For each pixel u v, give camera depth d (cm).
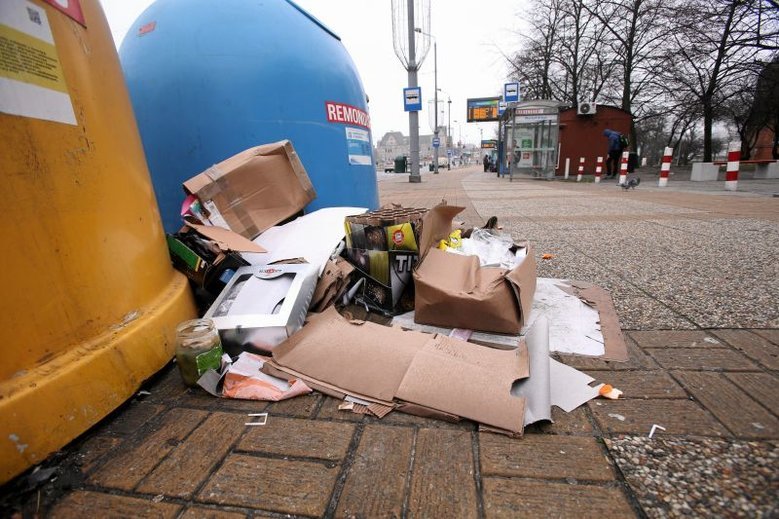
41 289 126
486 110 3058
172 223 292
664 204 681
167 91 281
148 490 112
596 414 138
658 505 102
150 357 161
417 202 844
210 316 193
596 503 103
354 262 232
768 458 115
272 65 289
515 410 134
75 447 129
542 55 2206
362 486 111
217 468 120
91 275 143
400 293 225
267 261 222
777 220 476
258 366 167
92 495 111
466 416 134
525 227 498
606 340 190
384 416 140
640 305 229
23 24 121
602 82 2088
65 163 134
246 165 244
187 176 287
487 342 190
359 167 348
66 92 136
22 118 120
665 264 308
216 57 280
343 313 220
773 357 167
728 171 884
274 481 114
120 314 156
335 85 322
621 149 1482
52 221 129
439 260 224
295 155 267
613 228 469
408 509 104
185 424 140
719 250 341
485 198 900
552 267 316
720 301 228
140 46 297
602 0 1745
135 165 176
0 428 112
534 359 156
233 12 294
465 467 117
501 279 198
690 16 1393
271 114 289
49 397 123
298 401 150
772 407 137
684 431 128
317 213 269
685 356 172
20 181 120
